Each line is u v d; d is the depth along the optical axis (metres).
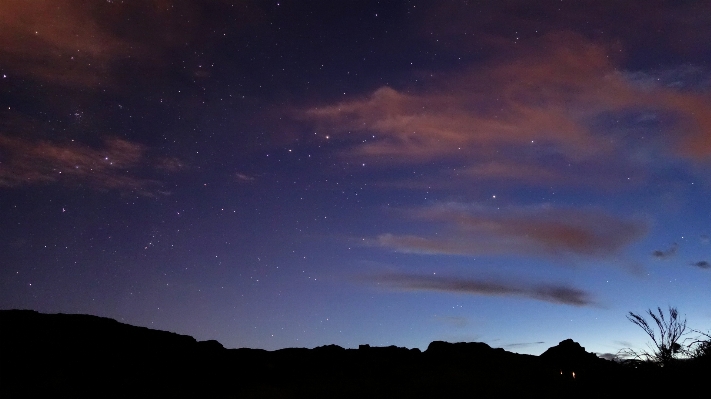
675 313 6.71
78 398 6.32
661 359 6.45
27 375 6.70
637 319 6.81
